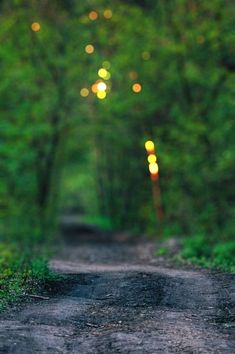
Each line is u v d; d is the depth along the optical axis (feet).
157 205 97.91
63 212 236.22
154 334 26.66
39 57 90.02
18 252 60.95
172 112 92.02
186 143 85.35
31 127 82.23
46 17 93.71
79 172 164.76
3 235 81.05
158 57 90.68
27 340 25.17
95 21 91.50
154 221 103.09
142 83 95.40
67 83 92.38
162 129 92.43
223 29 82.43
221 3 81.71
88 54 93.04
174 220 93.45
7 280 37.52
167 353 23.94
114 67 92.17
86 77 94.22
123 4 91.50
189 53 86.74
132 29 88.33
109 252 71.72
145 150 113.80
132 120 100.37
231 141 82.79
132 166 120.16
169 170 99.71
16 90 85.30
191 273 44.06
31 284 37.19
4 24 84.48
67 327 28.19
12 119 82.74
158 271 44.37
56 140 92.79
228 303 33.65
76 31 92.53
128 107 95.40
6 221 82.58
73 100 95.96
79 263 55.93
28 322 28.55
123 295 35.70
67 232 112.78
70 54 91.86
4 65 82.58
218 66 85.97
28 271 39.96
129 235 103.65
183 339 25.89
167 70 91.71
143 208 110.73
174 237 79.66
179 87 92.17
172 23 86.22
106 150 130.41
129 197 124.77
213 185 84.53
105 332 27.32
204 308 32.63
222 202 83.20
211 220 80.33
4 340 24.81
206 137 82.58
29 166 89.92
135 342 25.39
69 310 31.68
